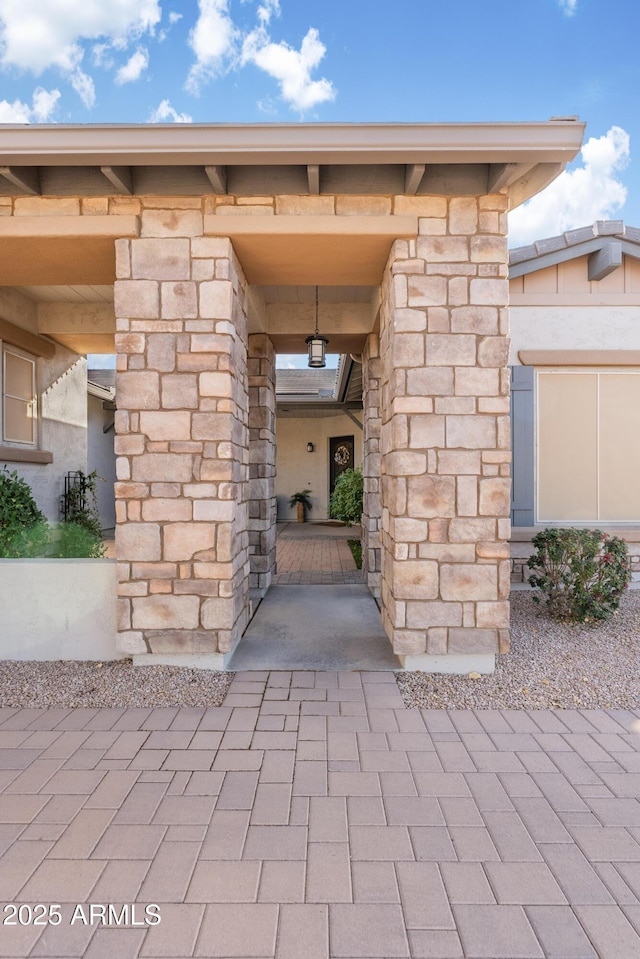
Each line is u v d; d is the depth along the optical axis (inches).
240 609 166.6
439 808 91.1
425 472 145.0
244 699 131.5
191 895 72.8
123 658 155.1
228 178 143.4
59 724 119.4
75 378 275.1
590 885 74.6
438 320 145.1
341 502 371.6
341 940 66.2
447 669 147.9
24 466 232.1
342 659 156.5
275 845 82.1
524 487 233.0
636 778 99.8
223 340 145.7
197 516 146.1
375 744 111.4
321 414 544.7
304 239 147.1
